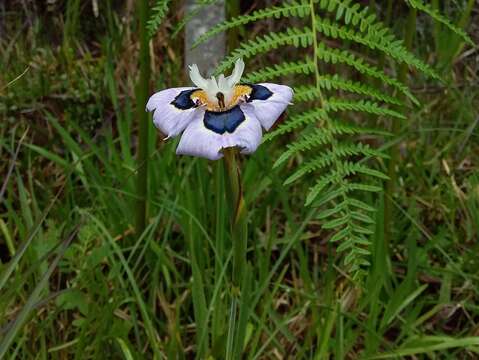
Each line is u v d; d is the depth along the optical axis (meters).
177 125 0.57
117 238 0.83
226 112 0.56
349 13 0.63
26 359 0.75
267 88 0.58
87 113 1.00
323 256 0.86
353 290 0.79
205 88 0.57
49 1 1.10
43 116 0.99
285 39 0.63
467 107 1.01
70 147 0.87
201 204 0.85
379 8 1.13
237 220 0.59
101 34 1.12
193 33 0.90
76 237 0.84
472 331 0.80
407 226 0.89
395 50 0.63
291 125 0.62
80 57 1.09
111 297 0.79
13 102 0.98
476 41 1.10
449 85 0.98
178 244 0.87
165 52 1.09
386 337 0.81
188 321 0.81
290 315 0.77
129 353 0.71
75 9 1.08
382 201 0.79
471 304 0.81
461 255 0.88
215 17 0.89
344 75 1.06
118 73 1.05
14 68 1.02
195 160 0.86
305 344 0.74
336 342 0.73
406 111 1.01
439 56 1.06
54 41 1.11
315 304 0.76
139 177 0.79
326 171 0.90
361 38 0.63
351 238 0.60
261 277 0.78
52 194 0.91
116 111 0.92
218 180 0.78
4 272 0.67
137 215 0.81
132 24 1.08
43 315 0.79
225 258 0.82
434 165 0.94
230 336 0.64
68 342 0.76
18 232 0.87
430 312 0.80
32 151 0.95
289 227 0.87
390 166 0.79
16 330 0.65
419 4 0.65
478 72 1.09
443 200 0.91
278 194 0.88
